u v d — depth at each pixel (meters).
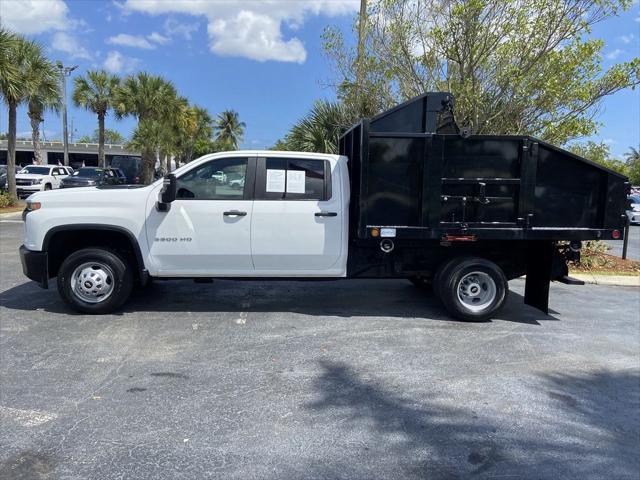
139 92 37.22
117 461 3.39
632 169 65.19
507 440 3.78
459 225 6.34
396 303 7.57
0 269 9.19
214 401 4.29
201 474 3.27
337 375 4.88
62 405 4.16
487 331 6.37
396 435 3.80
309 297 7.82
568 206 6.48
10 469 3.28
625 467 3.46
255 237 6.41
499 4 9.55
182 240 6.38
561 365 5.30
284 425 3.91
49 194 6.41
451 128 7.03
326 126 14.50
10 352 5.27
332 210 6.48
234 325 6.32
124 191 6.41
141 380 4.66
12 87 20.11
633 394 4.64
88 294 6.49
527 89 9.94
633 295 8.73
